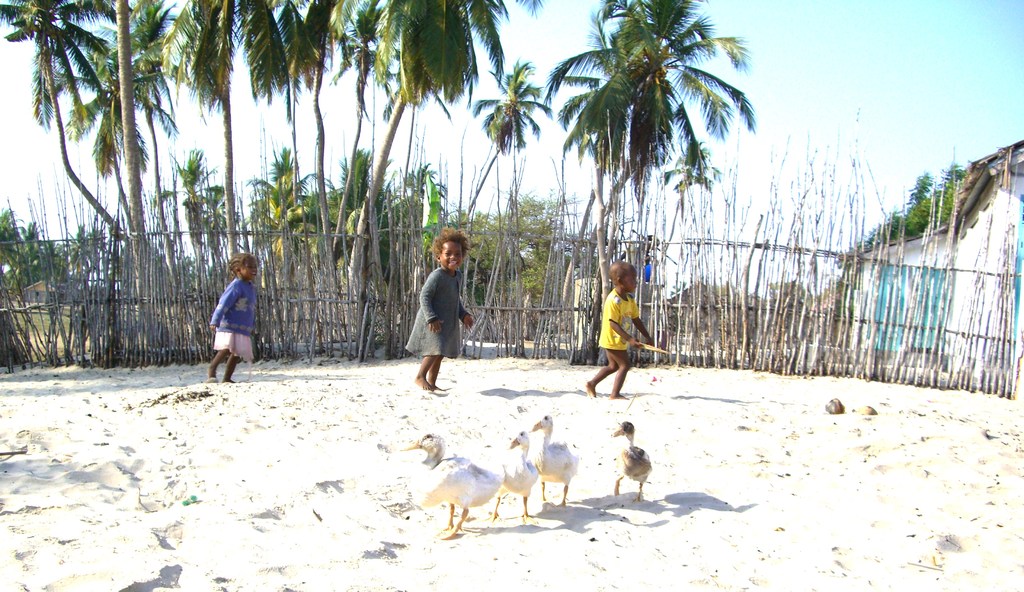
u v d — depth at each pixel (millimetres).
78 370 13398
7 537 3916
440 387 9500
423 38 15992
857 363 11953
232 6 17141
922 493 5484
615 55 19844
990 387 11070
